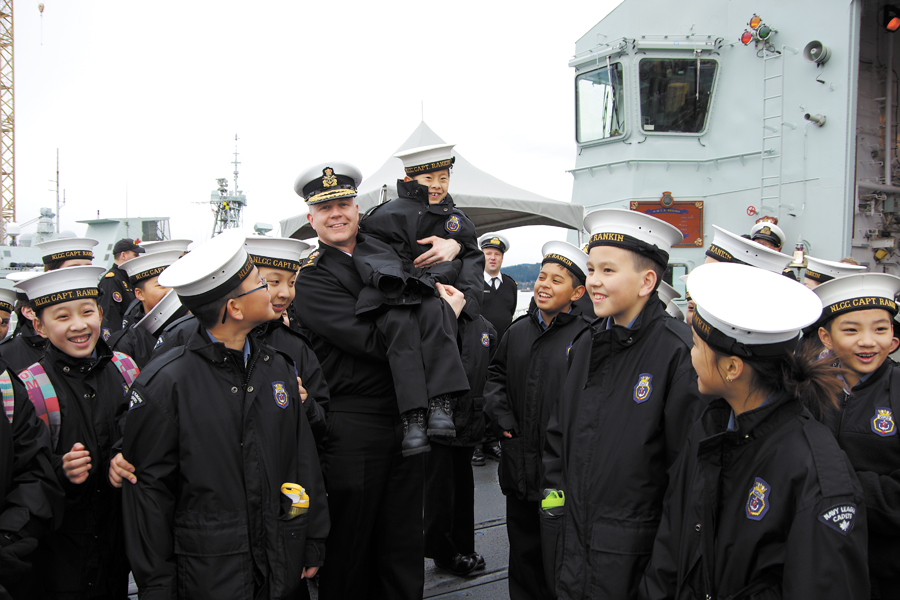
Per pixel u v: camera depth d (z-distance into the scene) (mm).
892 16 7234
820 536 1409
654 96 7527
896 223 7426
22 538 1898
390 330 2471
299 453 2131
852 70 6211
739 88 7188
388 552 2717
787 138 6738
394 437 2713
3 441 1922
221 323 1991
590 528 1981
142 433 1863
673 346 1987
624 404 2023
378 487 2662
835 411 2098
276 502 1986
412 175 2893
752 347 1562
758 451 1599
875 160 7402
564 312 3152
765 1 6883
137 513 1838
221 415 1929
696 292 1667
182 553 1843
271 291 2650
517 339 3291
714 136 7430
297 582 1989
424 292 2557
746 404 1660
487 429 4664
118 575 2328
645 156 7586
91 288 2301
